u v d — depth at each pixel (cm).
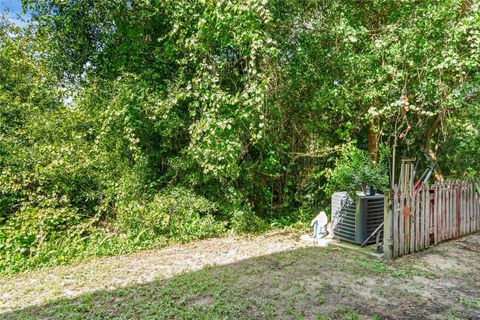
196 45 608
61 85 836
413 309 320
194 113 631
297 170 846
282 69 697
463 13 609
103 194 739
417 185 513
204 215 726
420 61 599
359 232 519
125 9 764
